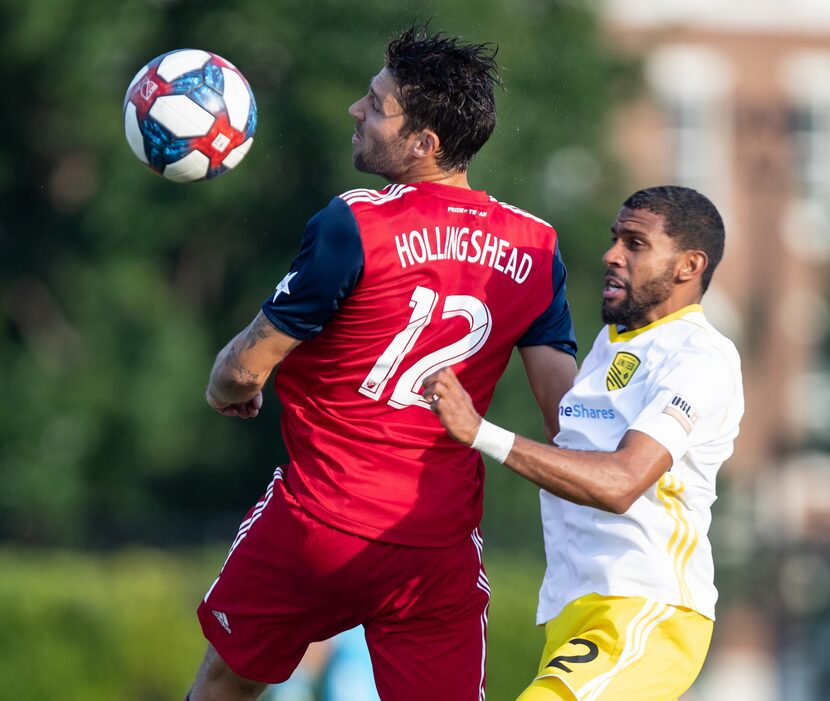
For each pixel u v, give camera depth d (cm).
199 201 7756
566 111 7831
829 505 10381
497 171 7325
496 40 7156
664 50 9325
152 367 8225
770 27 10481
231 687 1819
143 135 1777
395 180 1700
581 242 7888
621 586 1673
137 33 7981
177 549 8500
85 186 8931
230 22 7338
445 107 1644
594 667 1639
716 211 1731
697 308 1730
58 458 8425
